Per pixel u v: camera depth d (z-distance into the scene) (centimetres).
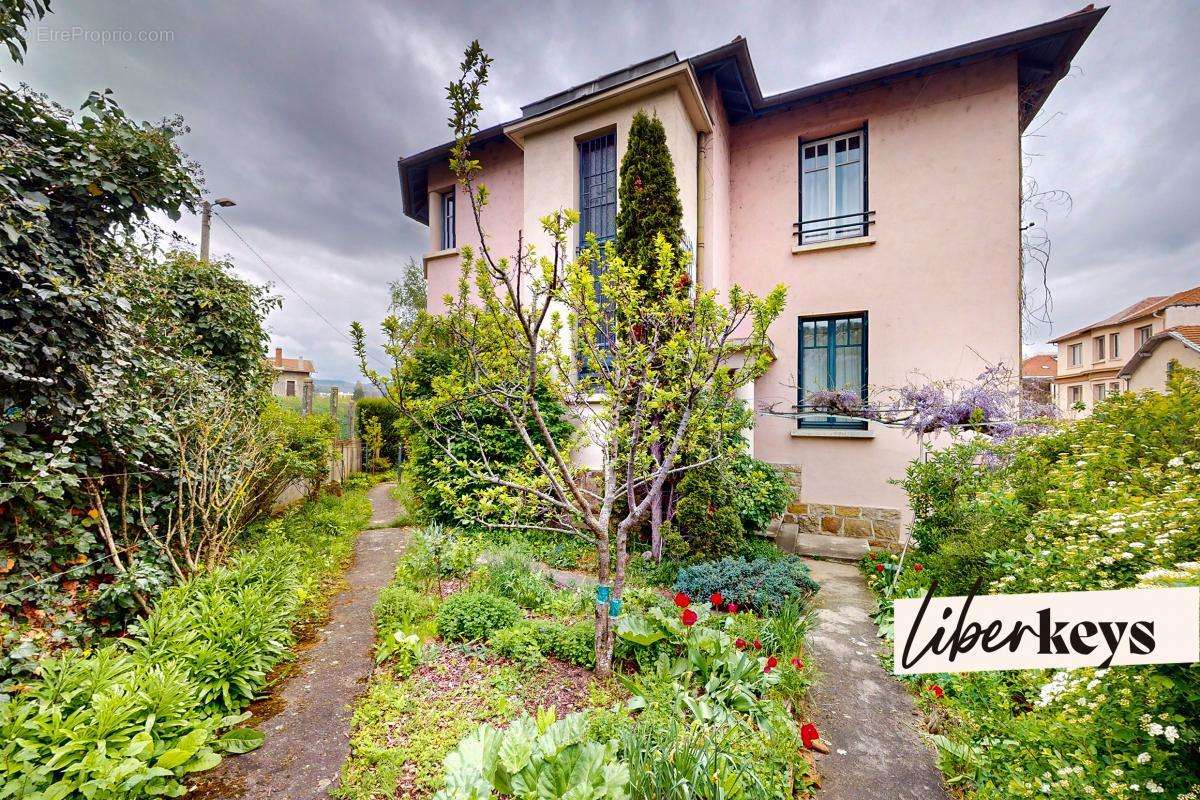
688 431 371
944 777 255
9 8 305
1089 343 2258
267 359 777
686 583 447
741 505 570
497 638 347
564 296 325
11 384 305
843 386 756
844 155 777
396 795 224
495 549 566
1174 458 279
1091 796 172
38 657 275
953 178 690
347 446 1139
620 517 625
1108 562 225
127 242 398
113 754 214
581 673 323
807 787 241
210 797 224
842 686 339
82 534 331
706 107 724
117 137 362
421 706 286
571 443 412
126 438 363
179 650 283
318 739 265
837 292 755
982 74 675
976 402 563
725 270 788
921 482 529
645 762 213
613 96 682
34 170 319
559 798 196
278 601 374
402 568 508
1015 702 279
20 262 300
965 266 681
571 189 747
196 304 646
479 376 332
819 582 549
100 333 349
